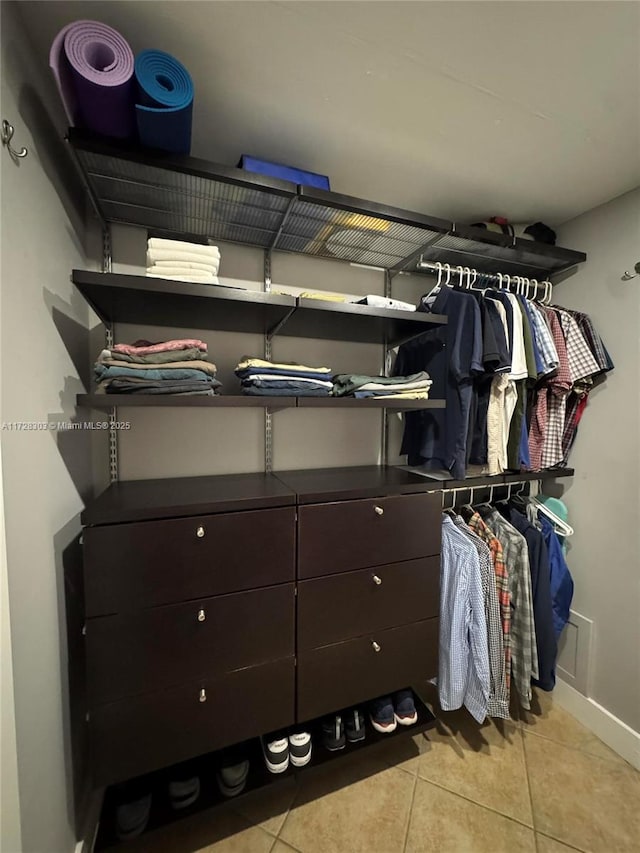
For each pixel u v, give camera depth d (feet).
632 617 4.72
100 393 3.20
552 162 4.20
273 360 4.99
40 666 2.58
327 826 3.74
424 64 2.99
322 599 3.77
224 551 3.34
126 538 3.03
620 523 4.90
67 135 2.81
